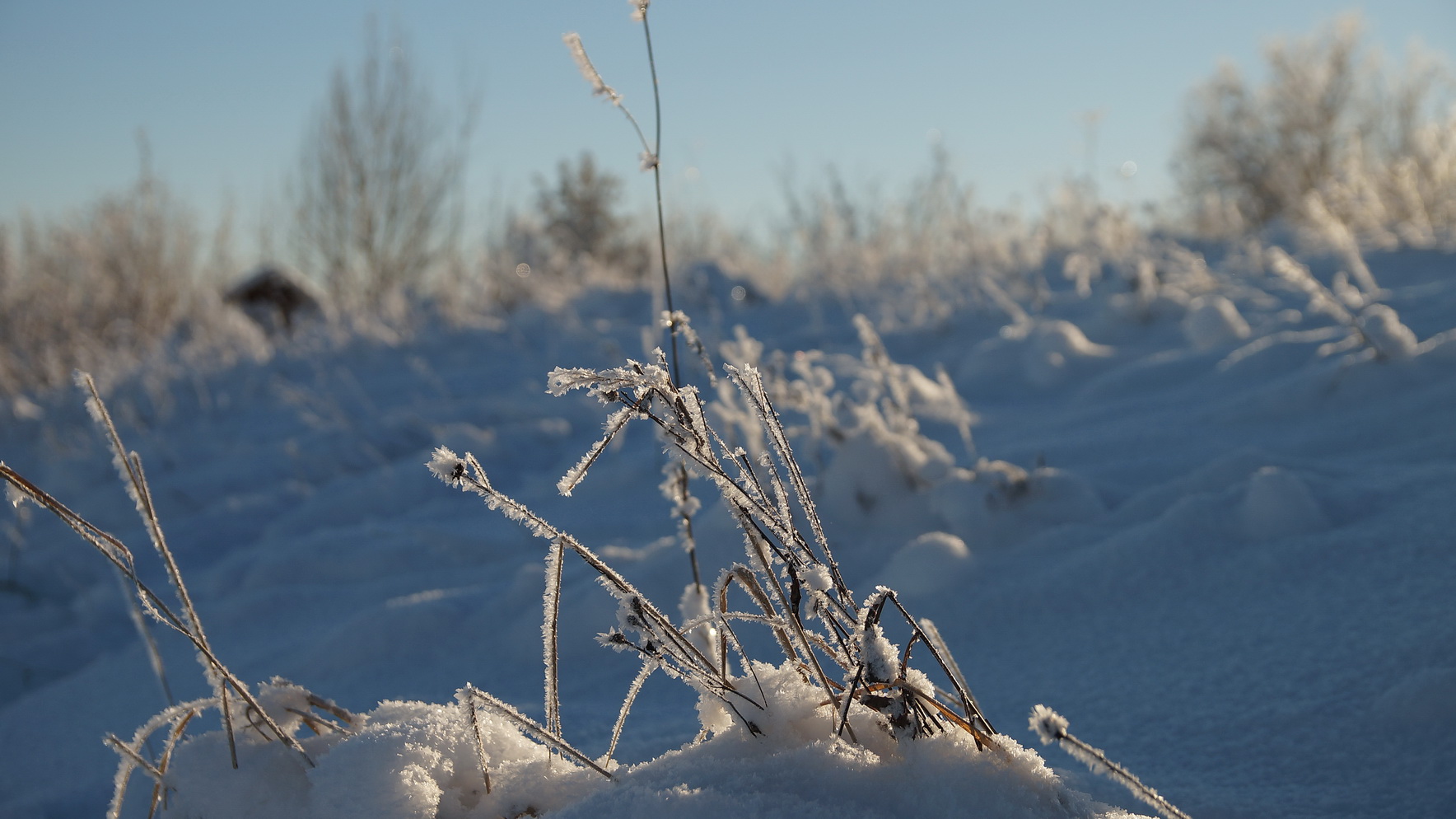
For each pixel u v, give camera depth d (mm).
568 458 6523
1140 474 3887
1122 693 2258
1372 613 2377
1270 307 6730
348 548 4789
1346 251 7301
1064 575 2971
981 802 1145
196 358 11938
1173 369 5551
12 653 4191
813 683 1406
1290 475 3080
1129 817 1303
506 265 13945
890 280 11195
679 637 1344
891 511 3607
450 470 1187
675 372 1515
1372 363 4344
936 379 6590
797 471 1388
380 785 1276
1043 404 5699
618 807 1146
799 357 4168
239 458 7348
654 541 4121
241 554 5270
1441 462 3359
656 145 1551
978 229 10969
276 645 3652
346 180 17875
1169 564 2902
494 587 3695
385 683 3049
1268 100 18641
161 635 4180
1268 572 2736
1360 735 1895
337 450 7129
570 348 9742
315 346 11477
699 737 1462
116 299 16250
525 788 1323
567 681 2846
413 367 9844
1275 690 2119
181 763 1415
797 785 1174
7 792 2799
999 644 2691
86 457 7887
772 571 1377
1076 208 11203
